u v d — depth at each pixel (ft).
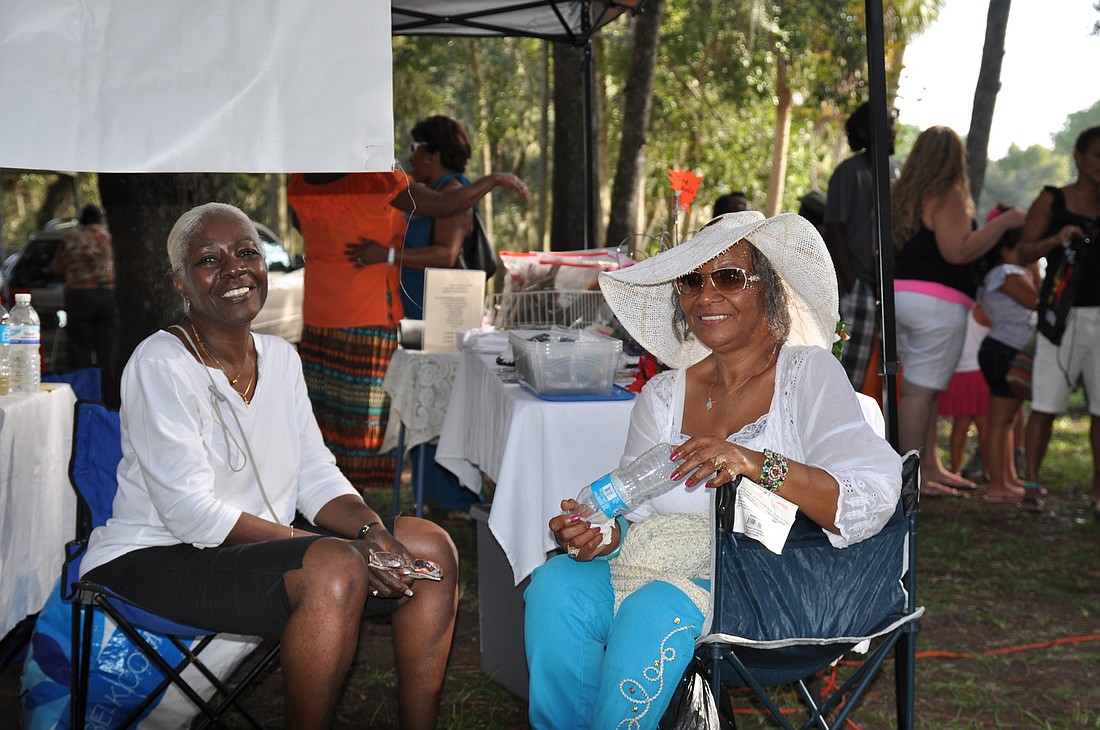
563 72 30.17
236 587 7.75
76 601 8.09
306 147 7.64
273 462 8.89
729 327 7.96
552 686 7.96
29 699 9.31
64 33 7.43
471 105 74.23
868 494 7.06
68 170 7.45
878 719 11.14
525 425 9.70
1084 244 18.89
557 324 13.75
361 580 7.65
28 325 10.23
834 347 10.68
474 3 17.15
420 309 17.30
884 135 9.67
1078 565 16.99
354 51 7.65
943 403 22.21
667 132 59.77
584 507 8.11
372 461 16.06
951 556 17.34
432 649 8.75
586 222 18.44
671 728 6.87
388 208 15.34
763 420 7.95
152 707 9.32
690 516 7.97
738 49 55.36
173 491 8.00
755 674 7.43
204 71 7.55
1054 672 12.61
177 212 17.98
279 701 11.14
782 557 7.03
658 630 7.20
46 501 10.06
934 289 18.83
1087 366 19.43
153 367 8.18
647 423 8.55
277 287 35.70
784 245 7.93
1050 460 25.61
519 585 10.85
